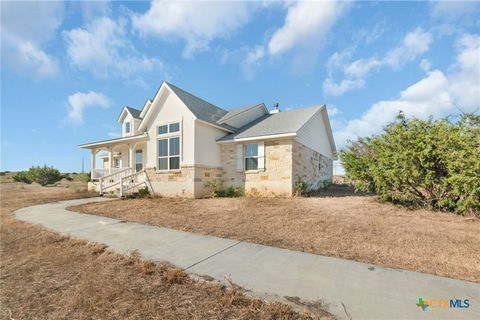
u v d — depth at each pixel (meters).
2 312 2.70
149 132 14.94
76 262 4.14
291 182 11.85
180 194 13.17
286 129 12.48
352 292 2.92
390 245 4.67
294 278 3.32
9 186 27.42
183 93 15.08
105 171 18.80
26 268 3.94
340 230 5.75
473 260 3.91
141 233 6.00
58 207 10.77
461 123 6.94
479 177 6.45
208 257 4.21
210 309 2.63
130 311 2.62
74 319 2.52
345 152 9.82
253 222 6.85
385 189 8.70
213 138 14.08
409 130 7.73
